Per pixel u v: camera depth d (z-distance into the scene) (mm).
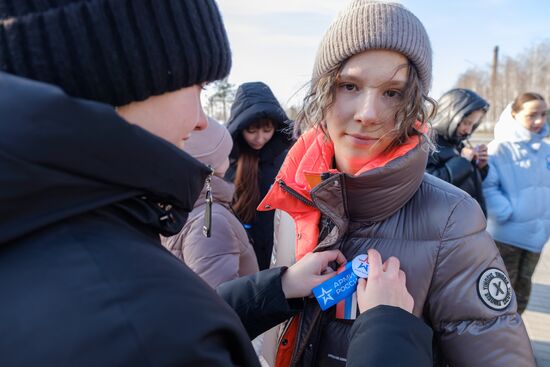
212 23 594
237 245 1385
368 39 808
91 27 472
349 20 833
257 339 1498
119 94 506
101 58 481
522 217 2625
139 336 397
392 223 916
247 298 968
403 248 886
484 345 828
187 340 426
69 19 462
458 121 2539
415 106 866
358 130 897
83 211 437
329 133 998
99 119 417
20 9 455
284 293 942
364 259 887
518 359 824
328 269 966
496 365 818
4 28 450
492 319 836
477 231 863
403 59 841
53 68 460
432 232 866
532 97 2621
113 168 446
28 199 391
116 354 381
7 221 387
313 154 1075
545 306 3277
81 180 423
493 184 2727
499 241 2734
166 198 553
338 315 917
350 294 883
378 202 895
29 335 367
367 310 752
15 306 377
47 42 456
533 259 2674
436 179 974
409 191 892
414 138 892
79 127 402
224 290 1014
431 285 869
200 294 482
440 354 937
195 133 1401
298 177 1056
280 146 2500
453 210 863
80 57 468
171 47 533
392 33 803
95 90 488
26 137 375
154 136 496
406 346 673
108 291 406
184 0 549
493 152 2787
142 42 506
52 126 386
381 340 679
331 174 907
